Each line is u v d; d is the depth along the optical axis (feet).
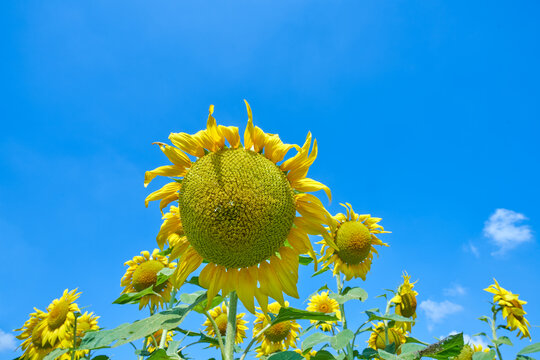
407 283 3.99
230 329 1.63
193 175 1.63
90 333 1.55
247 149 1.75
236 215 1.53
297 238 1.71
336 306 4.40
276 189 1.60
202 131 1.77
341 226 3.73
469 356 3.25
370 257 3.85
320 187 1.73
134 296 2.32
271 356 1.58
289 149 1.73
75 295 3.48
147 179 1.76
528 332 3.49
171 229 1.83
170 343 2.21
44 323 3.31
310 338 2.80
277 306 4.25
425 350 2.33
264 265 1.69
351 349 2.83
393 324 3.81
